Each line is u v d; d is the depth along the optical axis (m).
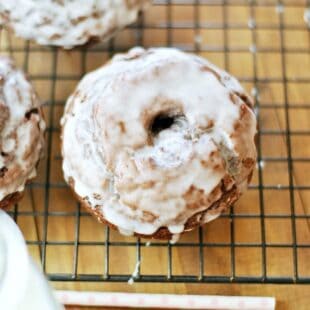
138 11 0.39
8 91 0.36
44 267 0.37
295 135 0.40
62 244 0.38
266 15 0.42
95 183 0.34
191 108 0.34
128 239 0.38
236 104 0.34
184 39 0.42
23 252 0.34
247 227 0.38
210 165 0.33
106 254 0.37
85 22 0.37
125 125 0.33
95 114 0.34
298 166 0.39
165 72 0.34
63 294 0.36
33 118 0.36
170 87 0.34
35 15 0.37
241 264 0.38
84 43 0.38
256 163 0.37
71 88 0.41
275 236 0.38
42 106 0.39
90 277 0.37
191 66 0.34
